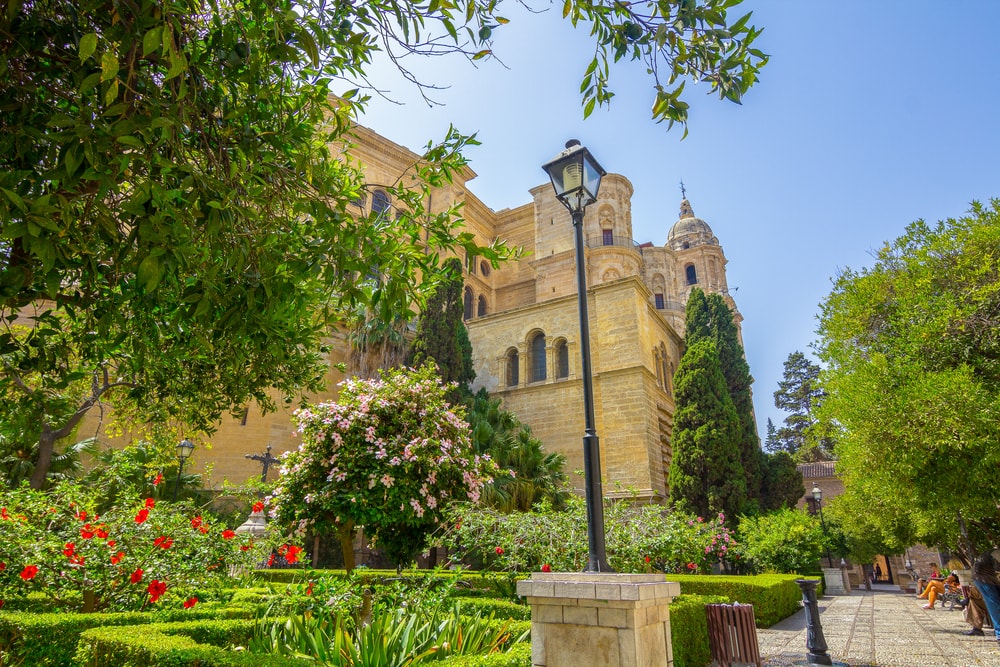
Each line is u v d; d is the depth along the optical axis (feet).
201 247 11.82
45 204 8.54
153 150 10.00
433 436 30.22
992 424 27.30
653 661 12.93
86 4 10.11
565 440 81.00
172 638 14.10
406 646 15.34
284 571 38.60
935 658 27.71
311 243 13.69
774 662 26.35
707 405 76.13
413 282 13.83
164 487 58.39
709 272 180.45
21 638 17.02
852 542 103.55
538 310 91.04
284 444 78.07
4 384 16.34
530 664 13.48
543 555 29.63
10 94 10.52
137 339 15.05
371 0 12.24
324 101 13.89
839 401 35.86
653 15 12.08
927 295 36.35
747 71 12.23
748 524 67.92
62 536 23.20
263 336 14.26
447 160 15.74
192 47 11.34
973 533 48.88
